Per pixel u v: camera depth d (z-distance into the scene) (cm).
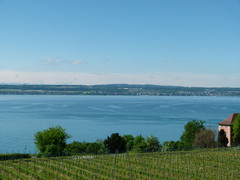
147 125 18675
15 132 15075
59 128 8519
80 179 5197
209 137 9825
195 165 6406
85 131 16000
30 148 11362
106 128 17175
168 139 14112
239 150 8556
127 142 10075
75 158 7275
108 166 6250
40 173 5653
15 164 6544
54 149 8025
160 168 6075
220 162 6756
